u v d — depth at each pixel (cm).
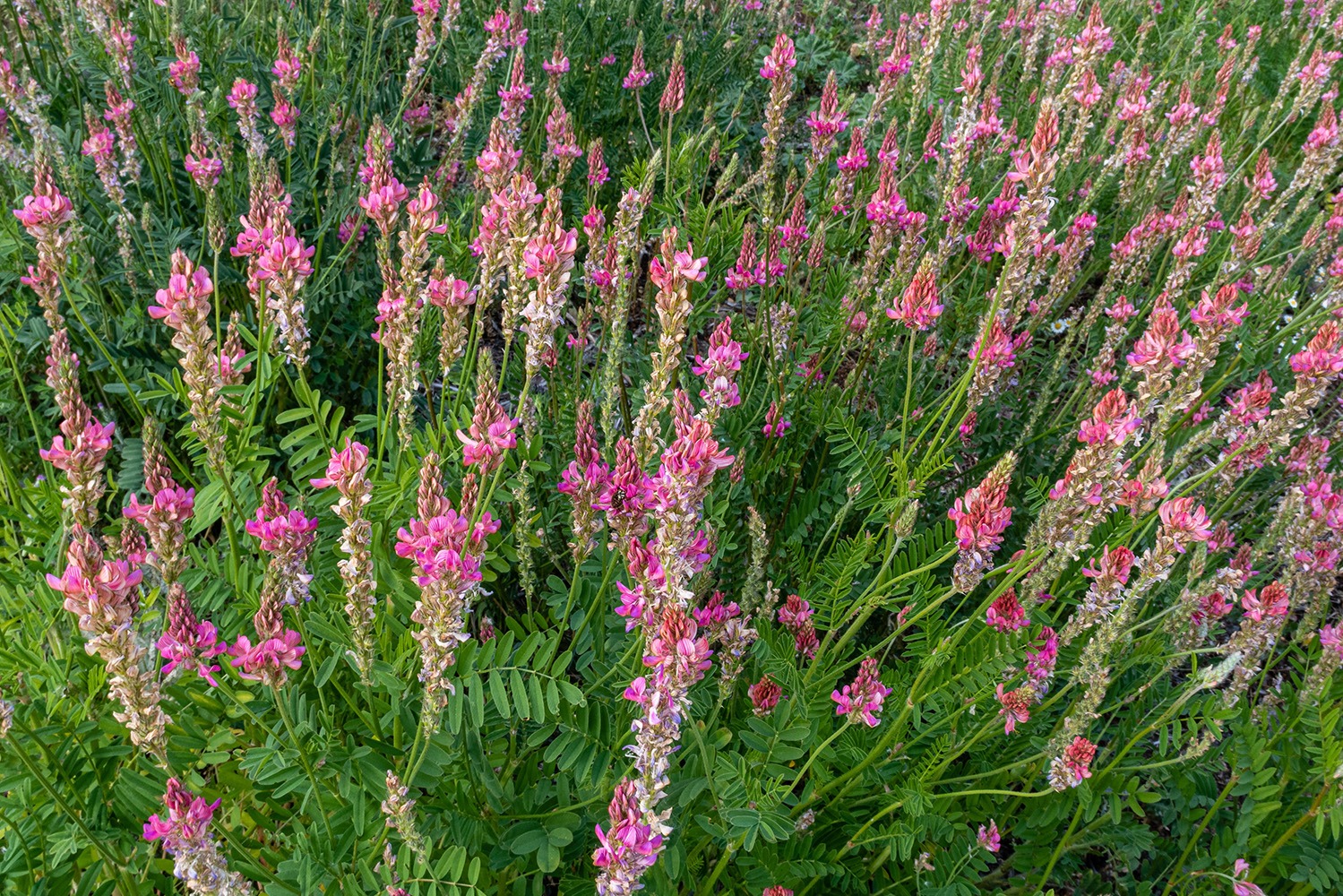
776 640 56
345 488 42
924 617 59
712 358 54
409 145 105
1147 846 59
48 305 56
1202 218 85
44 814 47
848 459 65
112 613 38
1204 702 57
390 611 53
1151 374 57
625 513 49
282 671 43
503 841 50
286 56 87
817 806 58
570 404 70
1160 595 72
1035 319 84
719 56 132
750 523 55
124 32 86
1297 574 64
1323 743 55
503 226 55
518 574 70
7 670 51
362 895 46
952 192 82
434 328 70
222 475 49
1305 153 93
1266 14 162
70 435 44
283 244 51
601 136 121
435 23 117
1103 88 134
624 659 51
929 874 56
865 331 75
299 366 54
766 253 75
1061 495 53
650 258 108
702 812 55
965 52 138
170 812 40
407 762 49
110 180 76
